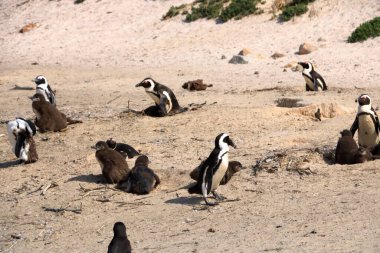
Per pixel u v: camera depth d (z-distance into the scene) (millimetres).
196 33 35562
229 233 11375
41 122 19734
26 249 12039
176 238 11469
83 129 19891
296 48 31484
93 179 14984
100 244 11750
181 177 14578
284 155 14938
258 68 29484
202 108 21531
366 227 10805
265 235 10992
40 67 33938
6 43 39750
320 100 21562
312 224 11281
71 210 13469
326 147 15461
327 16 33594
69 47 37469
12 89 28625
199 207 12930
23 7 43938
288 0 35969
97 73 31156
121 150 15938
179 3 39188
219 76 28531
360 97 15734
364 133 15852
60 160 16828
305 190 13117
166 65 31688
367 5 33500
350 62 28625
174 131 18828
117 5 40906
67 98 25828
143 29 37562
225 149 12625
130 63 32938
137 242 11484
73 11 41625
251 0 36375
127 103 23750
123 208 13320
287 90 24484
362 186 12930
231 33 34562
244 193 13367
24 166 16656
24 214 13648
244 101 22766
